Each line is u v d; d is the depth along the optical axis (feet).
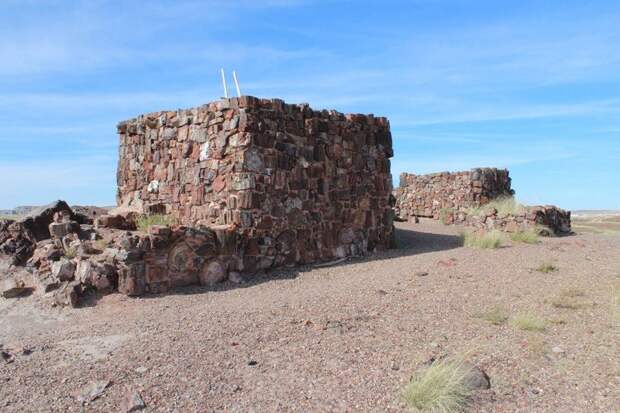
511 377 16.90
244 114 33.32
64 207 35.73
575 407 15.14
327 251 38.06
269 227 33.99
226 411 14.64
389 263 35.88
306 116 37.06
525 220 53.31
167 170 39.50
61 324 23.68
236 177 33.17
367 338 20.02
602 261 36.01
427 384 15.46
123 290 26.89
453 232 55.52
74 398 15.15
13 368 17.48
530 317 21.97
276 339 19.85
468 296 25.99
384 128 43.96
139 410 14.53
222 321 21.98
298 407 14.88
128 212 37.96
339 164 39.45
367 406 14.99
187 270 29.45
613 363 17.90
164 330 21.08
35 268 29.40
